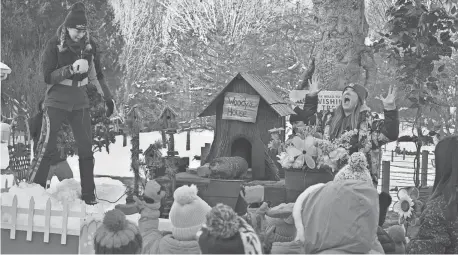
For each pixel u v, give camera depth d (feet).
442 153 15.79
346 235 13.16
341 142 24.20
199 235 12.51
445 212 15.34
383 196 19.84
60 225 21.89
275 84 99.71
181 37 115.24
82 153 27.53
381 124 24.45
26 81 79.15
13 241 22.31
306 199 14.12
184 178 27.14
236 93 28.12
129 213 25.25
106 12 101.71
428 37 31.68
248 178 27.55
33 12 83.41
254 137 27.71
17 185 27.14
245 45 105.29
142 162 26.78
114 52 104.78
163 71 115.55
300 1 106.32
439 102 34.65
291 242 15.34
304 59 100.73
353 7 37.09
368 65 37.78
